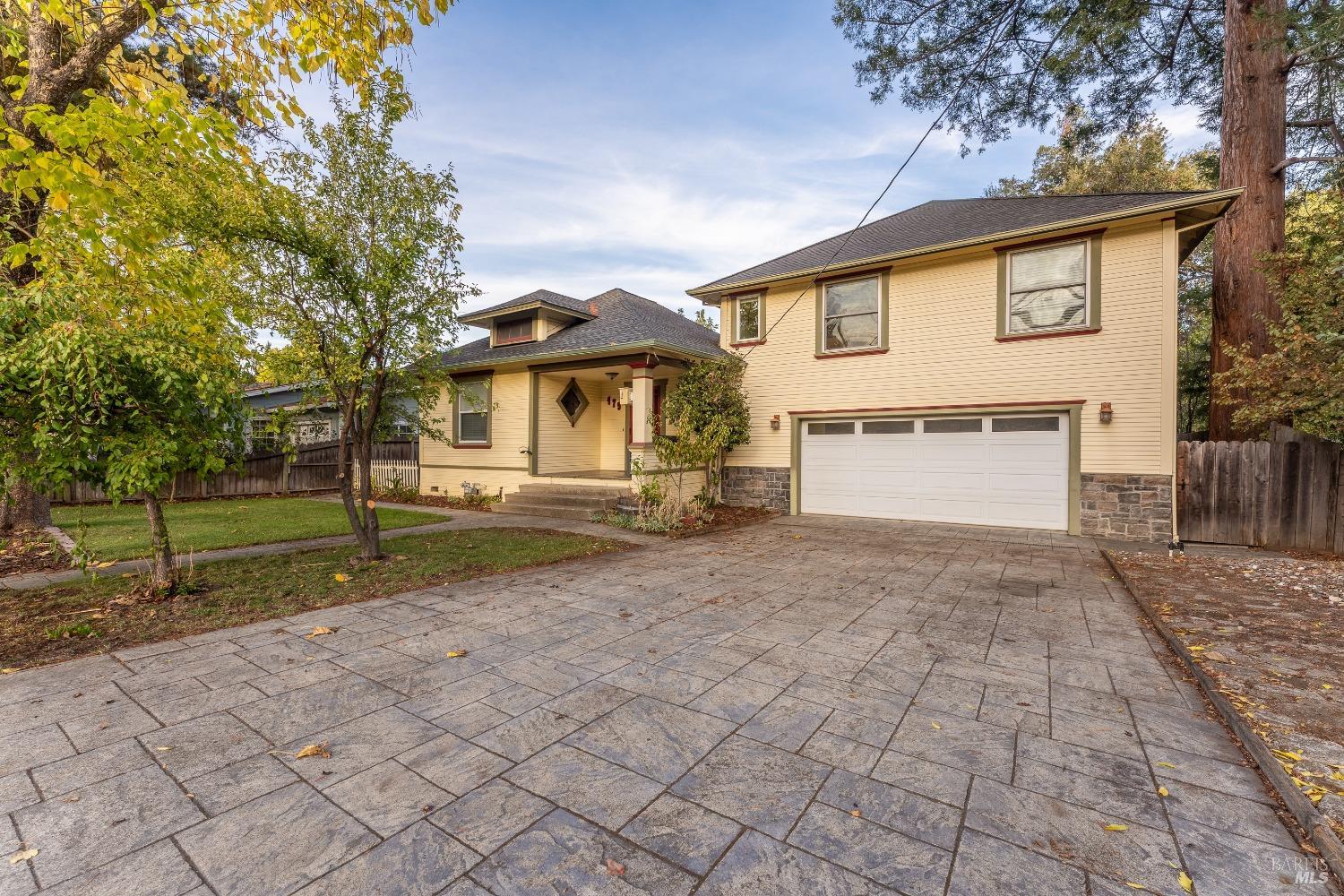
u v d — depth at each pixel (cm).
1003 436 949
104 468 435
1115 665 367
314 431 1544
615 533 898
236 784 230
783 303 1159
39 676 337
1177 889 178
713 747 263
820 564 680
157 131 466
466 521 1016
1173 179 1728
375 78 590
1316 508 764
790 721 289
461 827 205
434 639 409
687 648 395
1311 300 759
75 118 420
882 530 930
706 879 181
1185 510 829
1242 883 181
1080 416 882
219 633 414
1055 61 1041
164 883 177
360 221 611
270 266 584
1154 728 284
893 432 1048
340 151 590
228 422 507
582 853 192
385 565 636
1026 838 202
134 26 587
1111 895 175
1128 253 850
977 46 1103
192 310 564
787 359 1154
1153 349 833
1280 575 613
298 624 439
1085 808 219
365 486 658
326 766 244
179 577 526
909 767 248
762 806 219
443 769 243
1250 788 234
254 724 281
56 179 437
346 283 580
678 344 1081
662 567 657
